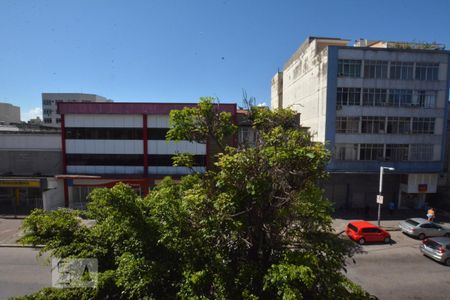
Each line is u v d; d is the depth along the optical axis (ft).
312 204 19.71
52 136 79.77
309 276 15.61
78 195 80.07
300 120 99.60
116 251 18.85
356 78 78.59
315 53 87.30
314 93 86.99
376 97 79.61
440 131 81.25
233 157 17.75
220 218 17.78
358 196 84.84
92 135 78.95
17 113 189.16
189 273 16.62
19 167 79.92
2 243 52.39
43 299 16.38
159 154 79.87
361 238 55.67
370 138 80.07
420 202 84.69
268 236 20.21
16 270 41.88
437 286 38.65
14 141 79.30
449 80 80.33
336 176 83.97
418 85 79.92
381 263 46.34
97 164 79.77
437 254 45.98
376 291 37.19
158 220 19.13
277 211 19.25
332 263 18.67
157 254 18.34
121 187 20.29
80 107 77.51
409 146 81.00
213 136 23.91
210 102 23.76
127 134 79.41
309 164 17.39
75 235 19.71
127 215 18.83
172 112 23.43
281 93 131.34
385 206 85.71
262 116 24.36
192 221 18.95
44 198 73.00
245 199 18.38
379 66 79.10
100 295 16.98
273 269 16.42
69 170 79.41
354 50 78.13
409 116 80.28
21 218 67.56
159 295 16.92
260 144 20.59
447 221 73.26
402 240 58.29
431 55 79.51
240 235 19.53
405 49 78.64
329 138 79.41
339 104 79.15
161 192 21.70
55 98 223.10
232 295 16.57
